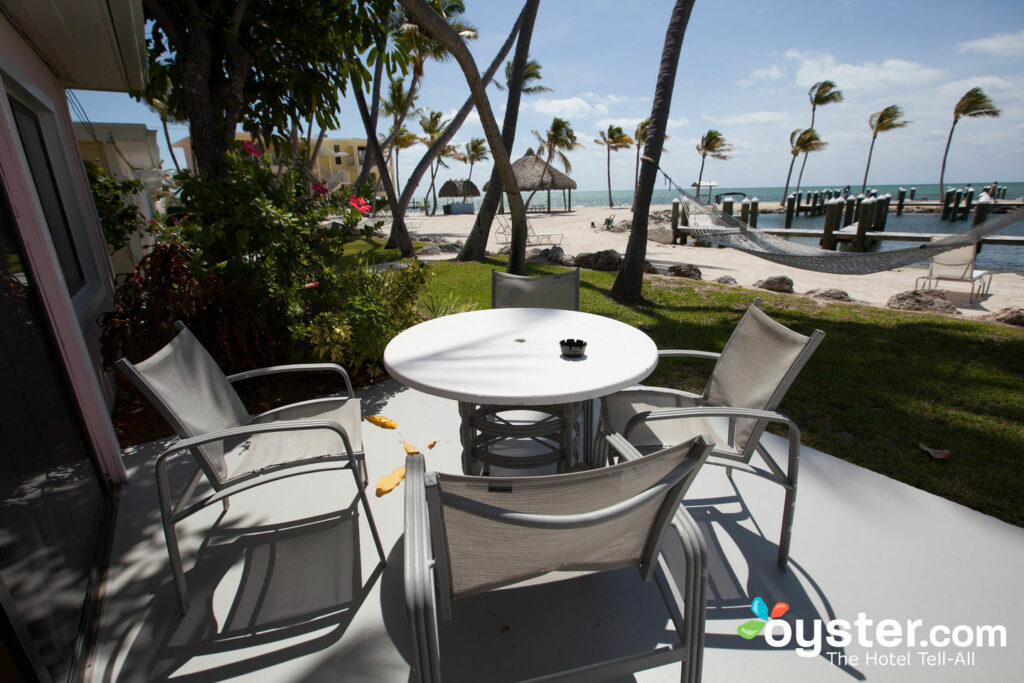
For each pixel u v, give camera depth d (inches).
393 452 101.8
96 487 80.1
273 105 225.3
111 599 64.6
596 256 360.5
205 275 115.3
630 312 213.8
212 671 55.0
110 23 97.1
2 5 82.1
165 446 103.5
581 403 94.7
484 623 61.0
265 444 75.7
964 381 135.3
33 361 66.6
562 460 86.0
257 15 187.2
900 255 217.6
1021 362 150.2
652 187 226.4
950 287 295.6
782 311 218.7
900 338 176.7
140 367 59.7
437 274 305.1
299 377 140.0
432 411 120.5
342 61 228.7
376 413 119.5
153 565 70.4
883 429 108.3
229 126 175.8
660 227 578.6
